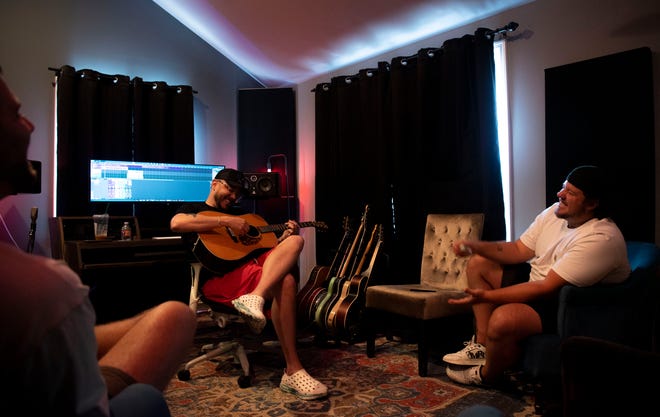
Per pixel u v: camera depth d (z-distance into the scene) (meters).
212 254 2.57
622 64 2.83
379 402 2.21
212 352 2.62
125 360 0.94
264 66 4.98
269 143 4.99
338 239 4.39
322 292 3.28
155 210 4.19
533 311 2.01
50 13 3.89
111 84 4.07
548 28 3.23
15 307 0.54
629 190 2.78
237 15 4.27
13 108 0.65
